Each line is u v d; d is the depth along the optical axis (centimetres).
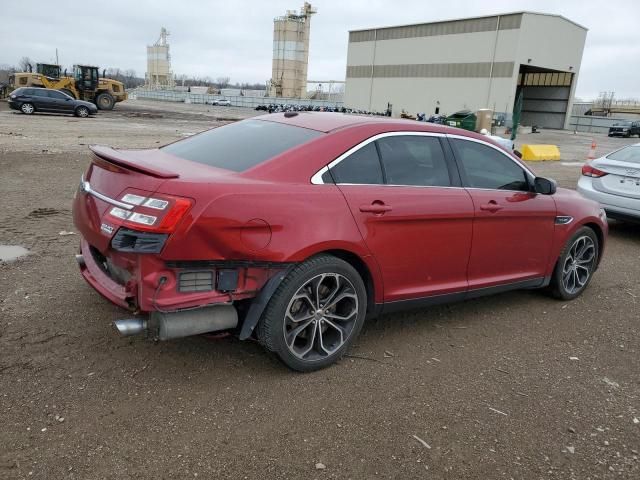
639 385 366
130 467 254
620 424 318
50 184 898
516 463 278
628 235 838
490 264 438
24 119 2586
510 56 5494
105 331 378
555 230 486
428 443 288
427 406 322
